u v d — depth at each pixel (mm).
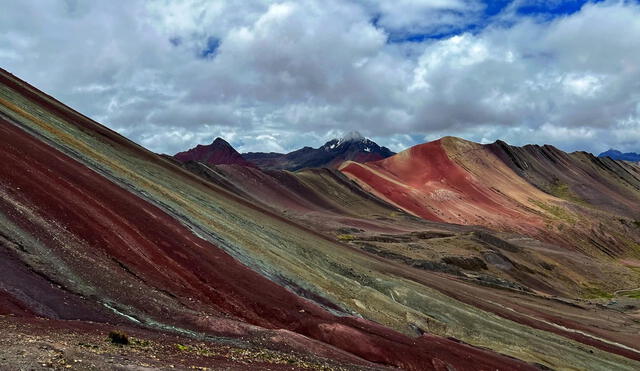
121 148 80438
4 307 21203
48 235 30141
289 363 25750
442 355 43344
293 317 39719
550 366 51938
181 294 33938
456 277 101438
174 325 27828
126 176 56000
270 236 66125
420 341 45750
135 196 48344
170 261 38344
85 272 28688
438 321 55969
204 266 40781
